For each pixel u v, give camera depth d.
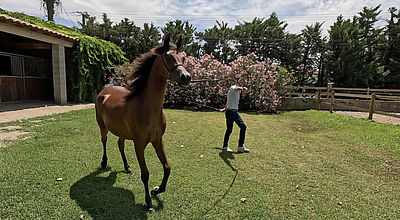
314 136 5.90
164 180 2.61
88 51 10.68
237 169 3.60
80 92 10.75
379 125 7.01
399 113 11.48
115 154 4.00
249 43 23.59
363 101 12.25
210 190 2.89
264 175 3.41
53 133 5.15
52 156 3.76
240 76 10.72
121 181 3.03
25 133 5.13
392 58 19.73
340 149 4.77
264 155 4.30
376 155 4.43
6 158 3.60
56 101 10.20
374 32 19.86
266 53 23.08
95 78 11.47
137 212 2.38
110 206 2.45
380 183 3.27
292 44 21.88
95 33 21.67
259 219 2.35
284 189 3.00
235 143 5.09
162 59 2.32
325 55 19.42
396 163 4.03
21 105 9.34
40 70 11.73
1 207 2.33
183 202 2.60
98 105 3.31
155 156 4.02
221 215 2.38
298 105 12.18
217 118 8.01
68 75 11.03
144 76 2.48
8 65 10.22
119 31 22.73
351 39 18.48
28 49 11.50
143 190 2.82
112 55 12.27
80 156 3.83
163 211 2.41
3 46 10.62
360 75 17.67
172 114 8.41
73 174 3.15
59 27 11.87
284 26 24.66
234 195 2.79
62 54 10.01
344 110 12.03
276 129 6.68
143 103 2.42
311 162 4.00
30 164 3.40
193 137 5.38
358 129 6.62
